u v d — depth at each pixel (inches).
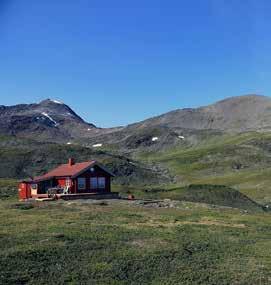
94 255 1354.6
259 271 1318.9
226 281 1232.2
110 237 1558.8
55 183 3095.5
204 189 3902.6
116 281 1189.1
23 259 1278.3
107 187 3110.2
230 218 2293.3
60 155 7406.5
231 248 1553.9
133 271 1264.8
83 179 3019.2
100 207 2410.2
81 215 2047.2
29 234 1531.7
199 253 1461.6
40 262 1270.9
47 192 3016.7
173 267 1310.3
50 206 2373.3
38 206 2363.4
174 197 3602.4
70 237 1514.5
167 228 1813.5
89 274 1219.2
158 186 6274.6
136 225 1839.3
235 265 1363.2
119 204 2620.6
